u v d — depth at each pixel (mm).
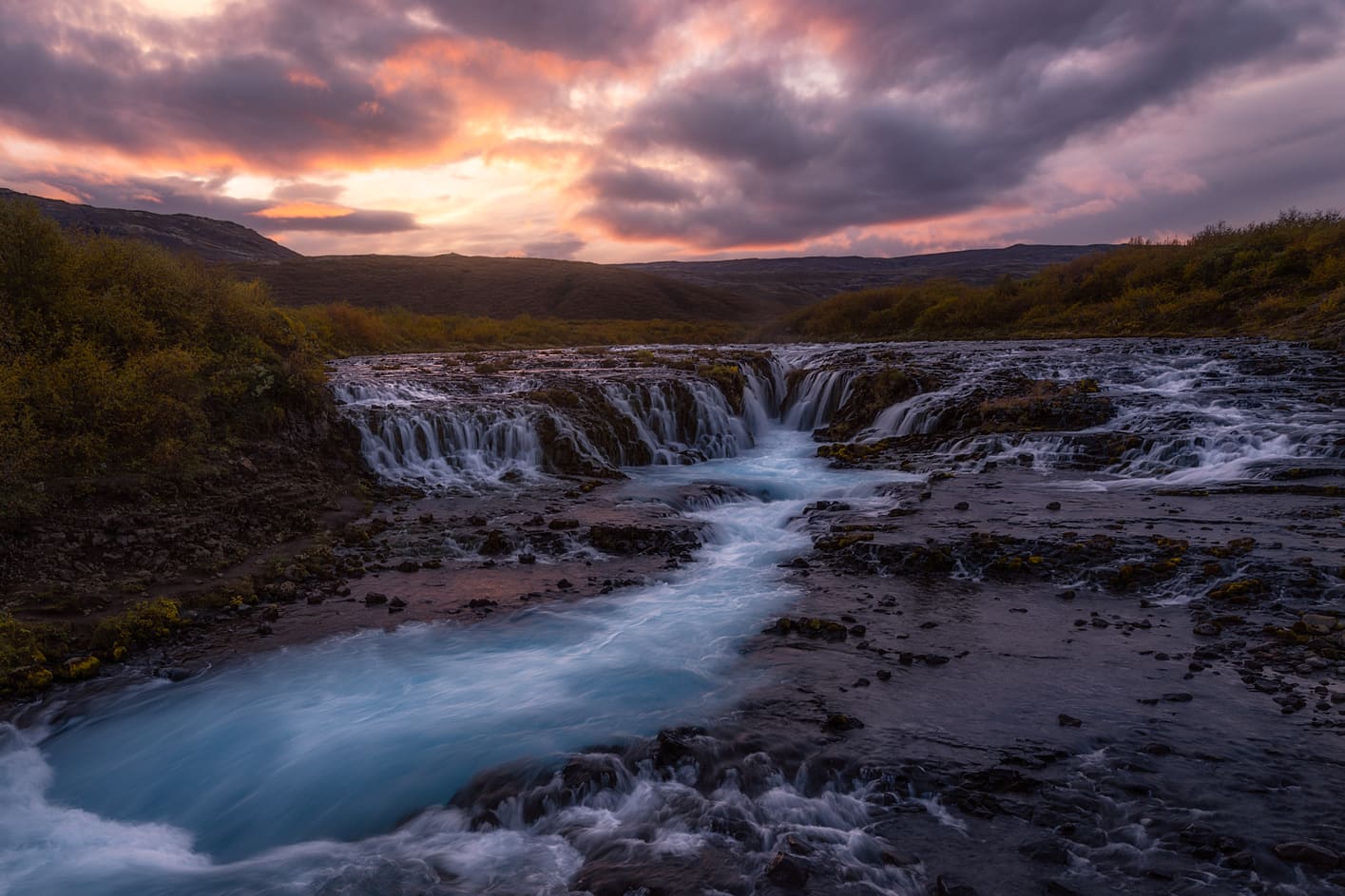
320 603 9500
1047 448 15992
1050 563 9727
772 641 8031
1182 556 9484
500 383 20500
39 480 10406
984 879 4500
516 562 10930
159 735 6770
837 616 8625
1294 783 5199
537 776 5727
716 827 5133
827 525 12086
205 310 15086
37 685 7465
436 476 15633
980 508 12359
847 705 6555
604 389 19703
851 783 5480
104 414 11531
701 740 6031
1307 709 6129
